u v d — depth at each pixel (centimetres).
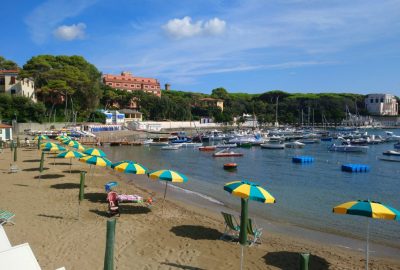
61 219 1741
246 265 1339
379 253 1625
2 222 1568
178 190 3089
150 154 6912
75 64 12512
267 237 1769
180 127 15688
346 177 4341
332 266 1405
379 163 5931
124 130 12500
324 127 18525
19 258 693
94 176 3288
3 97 8344
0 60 12000
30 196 2197
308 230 1994
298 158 5912
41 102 9506
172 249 1449
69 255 1305
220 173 4512
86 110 11975
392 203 2931
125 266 1255
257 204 2611
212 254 1422
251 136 9788
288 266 1355
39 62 10700
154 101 16538
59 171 3288
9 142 5681
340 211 1245
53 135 7594
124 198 2077
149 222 1812
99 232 1577
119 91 16650
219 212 2305
